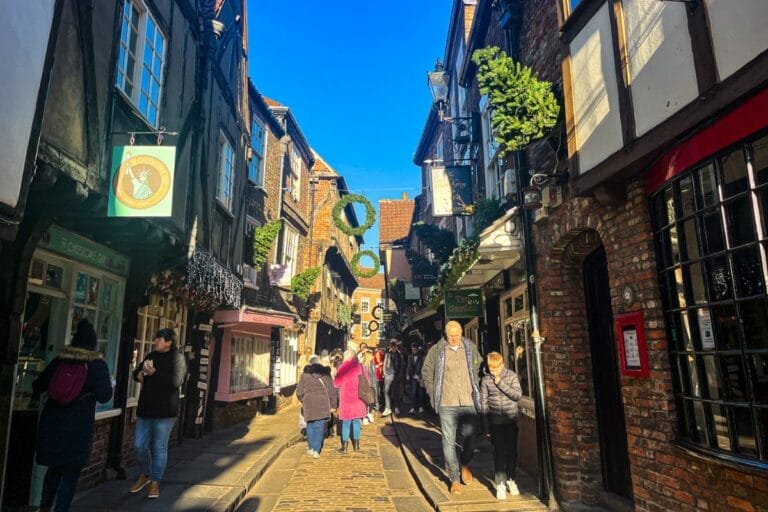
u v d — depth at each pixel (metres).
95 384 4.62
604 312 5.90
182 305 9.17
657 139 3.87
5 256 4.40
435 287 11.47
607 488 5.59
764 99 3.01
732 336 3.39
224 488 6.21
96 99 5.02
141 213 5.17
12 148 3.46
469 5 12.71
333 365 12.16
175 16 7.36
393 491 6.70
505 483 6.16
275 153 16.33
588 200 5.26
